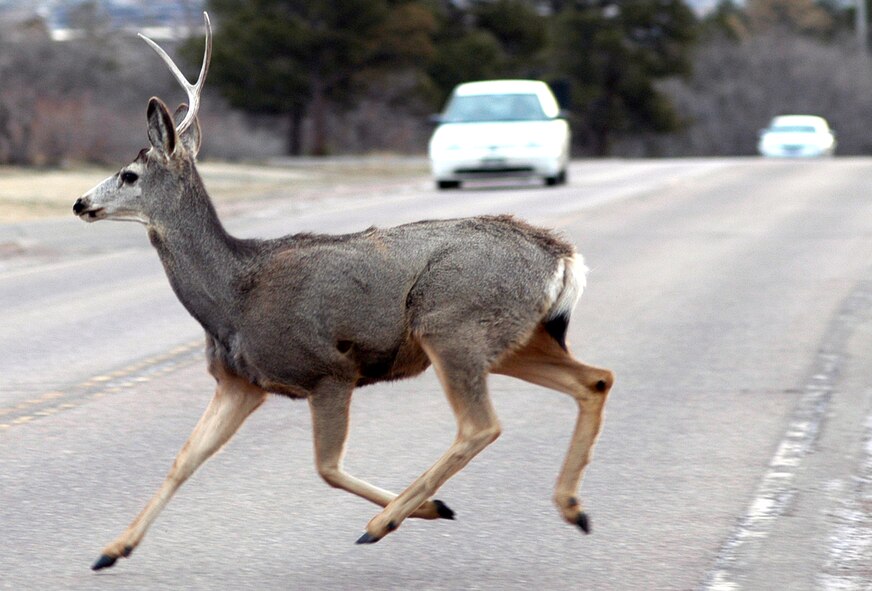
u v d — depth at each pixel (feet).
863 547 44.93
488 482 53.57
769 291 98.68
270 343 45.88
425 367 48.03
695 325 86.22
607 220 147.33
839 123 536.42
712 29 558.15
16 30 300.61
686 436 59.93
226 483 54.13
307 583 43.04
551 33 427.33
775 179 205.36
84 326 90.43
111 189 46.80
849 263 112.16
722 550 44.96
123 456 58.44
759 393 67.82
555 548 45.78
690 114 528.63
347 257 46.32
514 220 47.78
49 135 235.40
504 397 68.18
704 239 129.70
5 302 101.30
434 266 46.03
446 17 397.39
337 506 51.01
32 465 57.16
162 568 44.62
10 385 73.00
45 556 45.83
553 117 203.21
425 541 46.85
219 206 172.04
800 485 52.19
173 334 87.20
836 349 78.07
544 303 46.55
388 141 397.19
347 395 46.52
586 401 47.37
